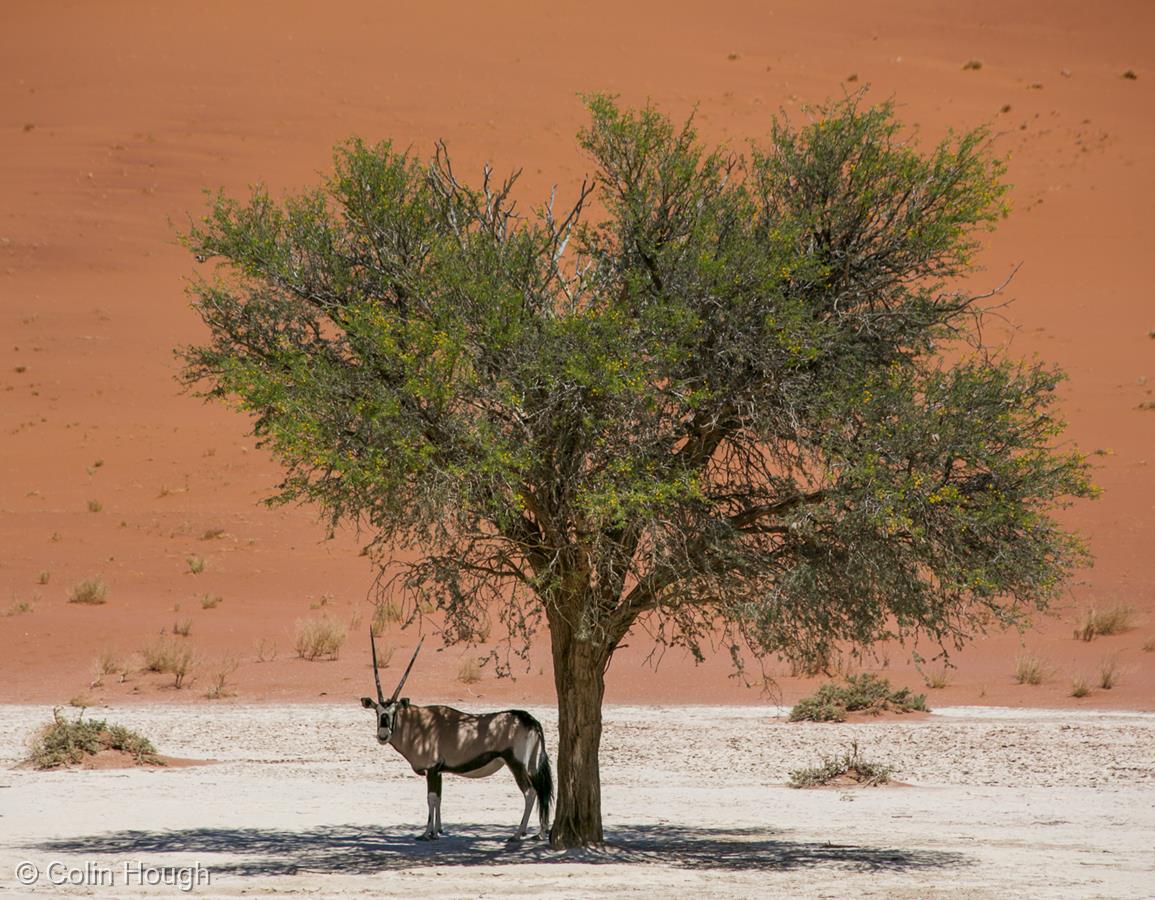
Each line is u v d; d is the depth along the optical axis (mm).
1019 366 52000
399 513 50031
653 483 48594
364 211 54875
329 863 53188
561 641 56031
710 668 131750
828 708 107312
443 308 50688
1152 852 56875
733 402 51031
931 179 53562
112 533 187875
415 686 122625
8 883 48125
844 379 50781
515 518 50875
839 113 55344
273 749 94062
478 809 71250
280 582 168625
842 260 53688
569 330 48906
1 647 136000
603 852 55719
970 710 113125
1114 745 93625
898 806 71625
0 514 195500
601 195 55844
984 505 50125
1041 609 51594
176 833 61281
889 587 50469
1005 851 57219
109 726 97375
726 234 52875
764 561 51969
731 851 57094
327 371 50875
